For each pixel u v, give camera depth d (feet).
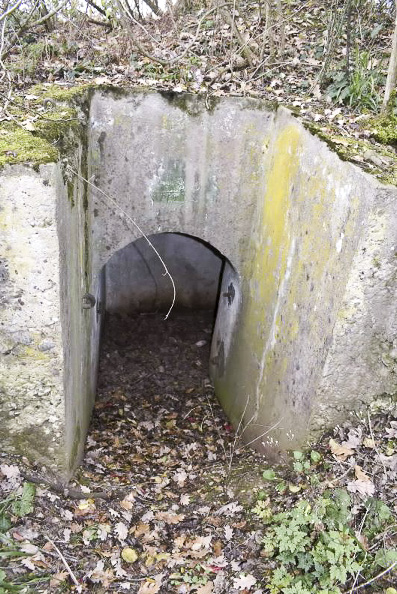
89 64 19.10
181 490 16.05
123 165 17.85
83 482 14.80
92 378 20.98
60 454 13.58
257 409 18.07
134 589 11.80
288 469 14.46
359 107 17.03
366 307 12.31
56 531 12.36
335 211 12.94
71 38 20.02
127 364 25.72
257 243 18.62
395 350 12.98
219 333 23.73
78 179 15.06
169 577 12.26
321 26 22.59
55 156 11.34
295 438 14.55
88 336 18.71
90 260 18.13
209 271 30.01
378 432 13.55
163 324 29.43
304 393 14.19
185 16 23.49
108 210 18.44
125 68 19.26
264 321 17.76
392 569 11.37
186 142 17.80
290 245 15.66
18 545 11.41
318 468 13.43
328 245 13.21
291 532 12.04
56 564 11.55
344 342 12.66
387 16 22.29
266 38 19.61
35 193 10.94
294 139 15.84
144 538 13.39
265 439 16.78
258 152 18.08
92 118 17.06
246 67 19.89
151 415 22.29
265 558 12.38
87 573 11.75
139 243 28.76
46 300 11.89
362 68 17.79
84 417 18.21
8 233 11.22
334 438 13.69
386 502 12.31
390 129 15.46
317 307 13.62
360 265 11.82
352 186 12.18
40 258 11.50
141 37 21.53
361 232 11.62
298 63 20.08
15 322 12.05
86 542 12.53
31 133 12.88
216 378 23.93
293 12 22.98
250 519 13.58
